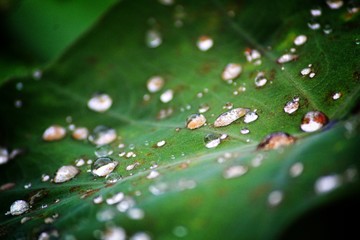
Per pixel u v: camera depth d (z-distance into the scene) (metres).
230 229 0.10
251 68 0.13
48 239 0.11
